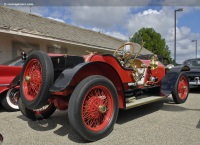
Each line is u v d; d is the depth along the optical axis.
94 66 3.52
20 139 3.39
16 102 5.25
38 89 3.39
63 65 3.60
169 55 44.28
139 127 3.93
